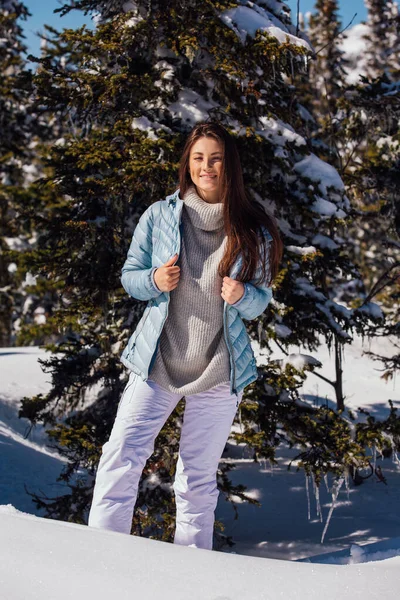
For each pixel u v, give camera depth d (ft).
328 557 8.03
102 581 5.15
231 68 21.44
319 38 63.82
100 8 24.67
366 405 40.27
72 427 22.00
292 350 46.73
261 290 8.67
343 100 28.66
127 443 8.21
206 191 8.71
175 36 22.00
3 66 60.54
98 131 23.90
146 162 20.36
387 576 5.40
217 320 8.45
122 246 22.98
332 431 22.06
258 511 26.66
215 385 8.49
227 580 5.28
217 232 8.55
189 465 8.66
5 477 29.68
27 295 66.85
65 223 22.13
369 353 29.22
